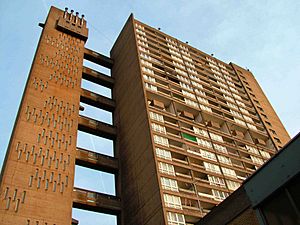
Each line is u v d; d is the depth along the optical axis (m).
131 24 67.62
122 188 46.09
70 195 39.09
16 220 33.19
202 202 40.97
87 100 55.94
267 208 15.22
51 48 56.12
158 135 45.53
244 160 54.19
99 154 48.84
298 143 14.59
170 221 35.53
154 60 61.12
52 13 63.50
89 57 63.94
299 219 13.56
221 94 68.81
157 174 39.81
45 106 46.12
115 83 62.66
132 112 52.16
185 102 56.53
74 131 46.38
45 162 40.00
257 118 69.19
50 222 35.19
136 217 40.31
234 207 22.16
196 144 49.59
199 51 76.88
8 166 36.84
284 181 14.63
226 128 59.59
